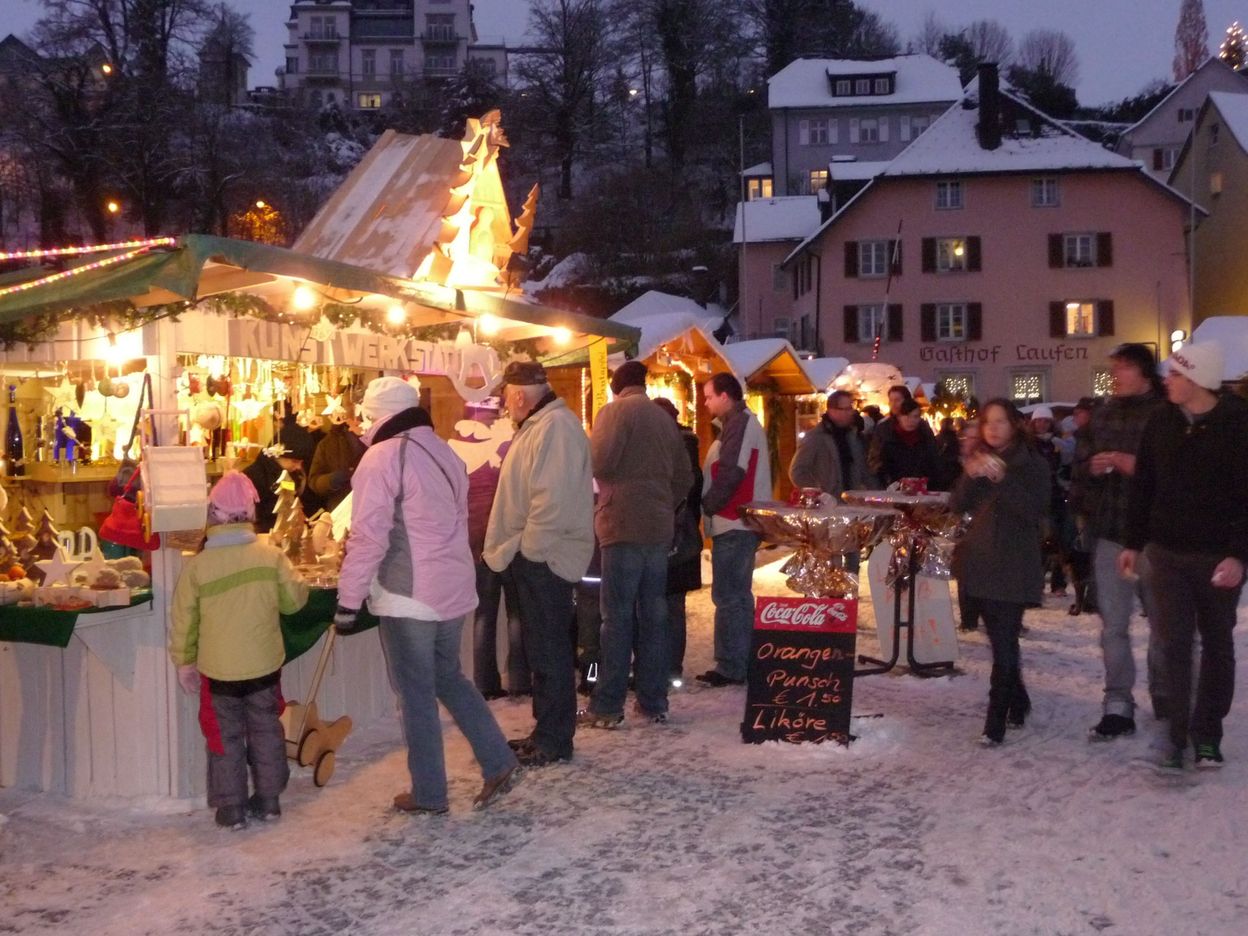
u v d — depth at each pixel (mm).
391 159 10164
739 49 67688
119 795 5074
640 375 6254
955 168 39500
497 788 4871
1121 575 5719
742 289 43250
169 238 4586
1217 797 4773
